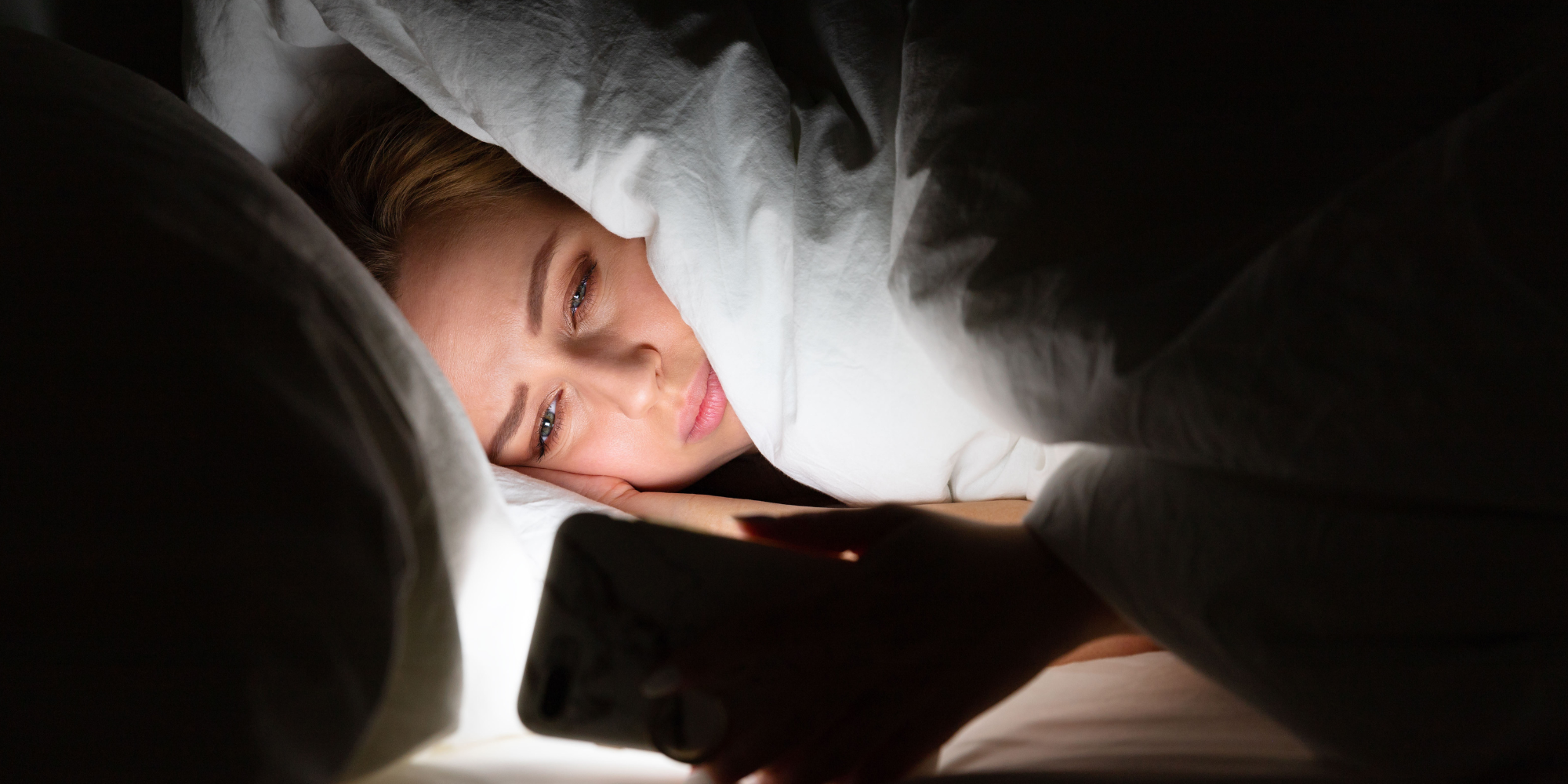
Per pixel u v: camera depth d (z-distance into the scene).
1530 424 0.34
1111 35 0.55
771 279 0.78
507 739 0.55
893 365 0.76
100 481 0.32
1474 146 0.36
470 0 0.83
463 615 0.51
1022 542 0.48
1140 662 0.58
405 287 1.00
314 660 0.33
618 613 0.45
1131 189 0.49
